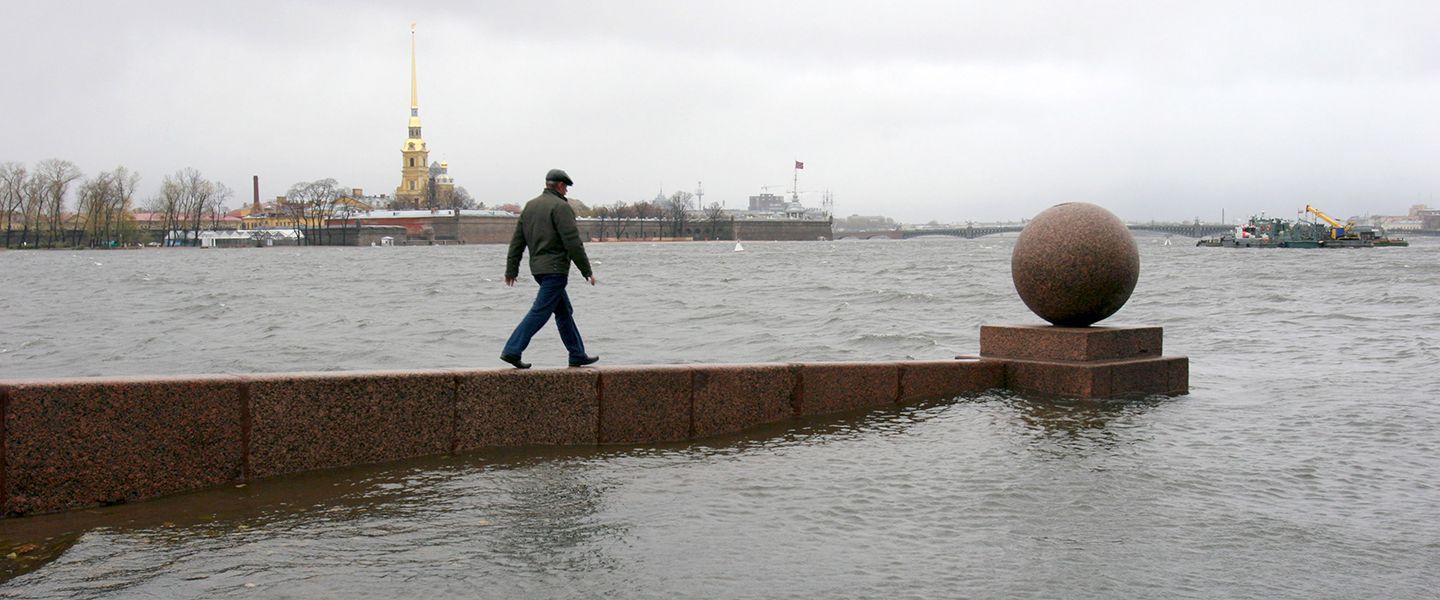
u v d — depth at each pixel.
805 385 11.61
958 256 139.38
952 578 6.16
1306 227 163.38
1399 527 7.32
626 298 50.00
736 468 9.02
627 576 6.12
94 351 28.58
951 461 9.29
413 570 6.20
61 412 7.51
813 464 9.18
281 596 5.74
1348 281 62.19
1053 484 8.42
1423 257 113.50
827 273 83.19
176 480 8.02
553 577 6.09
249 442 8.42
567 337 10.77
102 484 7.66
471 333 31.80
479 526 7.14
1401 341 23.30
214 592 5.79
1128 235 13.97
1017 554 6.62
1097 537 7.00
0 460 7.27
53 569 6.18
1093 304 13.88
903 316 38.06
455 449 9.59
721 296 51.56
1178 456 9.55
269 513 7.45
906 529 7.15
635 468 9.01
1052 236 13.88
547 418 10.00
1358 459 9.52
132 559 6.38
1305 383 15.07
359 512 7.49
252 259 133.88
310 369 24.02
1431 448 10.04
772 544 6.79
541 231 10.35
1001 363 13.85
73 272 92.06
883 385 12.43
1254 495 8.17
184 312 43.38
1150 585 6.09
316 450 8.78
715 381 10.76
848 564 6.40
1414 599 5.91
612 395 10.21
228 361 25.73
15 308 46.72
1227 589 6.04
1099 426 11.06
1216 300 44.19
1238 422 11.39
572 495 8.02
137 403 7.83
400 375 9.24
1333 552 6.74
